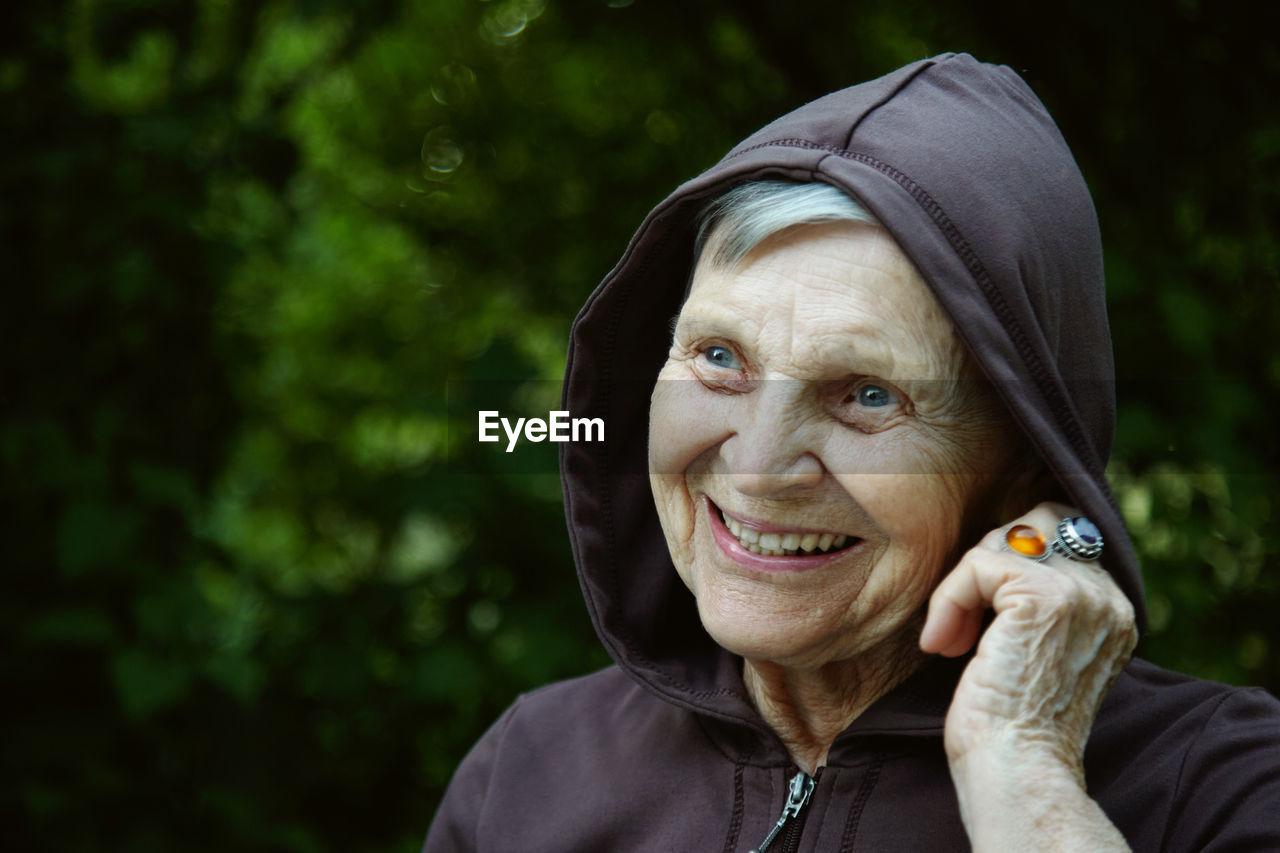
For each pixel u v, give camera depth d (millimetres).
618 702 1381
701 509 1137
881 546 1057
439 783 2824
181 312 2684
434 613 2705
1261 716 1084
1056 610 972
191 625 2520
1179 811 1039
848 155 1011
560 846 1252
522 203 3561
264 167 2760
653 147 3418
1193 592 2387
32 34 2602
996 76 1104
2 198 2564
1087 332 1092
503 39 3602
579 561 1274
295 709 2711
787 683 1188
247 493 3506
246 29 2701
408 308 3746
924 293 995
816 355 1001
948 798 1088
